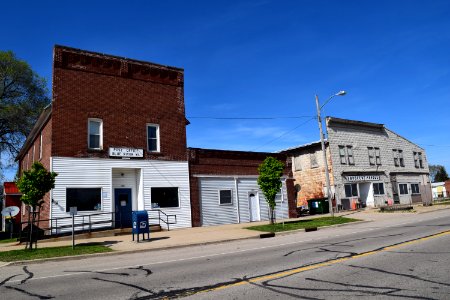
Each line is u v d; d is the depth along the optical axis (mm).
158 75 24031
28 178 14906
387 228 17984
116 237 18672
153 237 18219
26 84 40094
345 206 35625
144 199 21891
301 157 39000
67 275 9555
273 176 22000
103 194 20641
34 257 12781
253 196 27000
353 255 10297
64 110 20188
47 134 21422
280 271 8586
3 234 25281
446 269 7875
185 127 24500
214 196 24938
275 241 15711
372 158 39938
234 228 21375
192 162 24344
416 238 13094
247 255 11727
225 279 8008
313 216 29812
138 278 8648
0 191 39719
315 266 8961
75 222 19484
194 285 7570
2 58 37531
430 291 6277
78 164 20125
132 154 21953
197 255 12391
